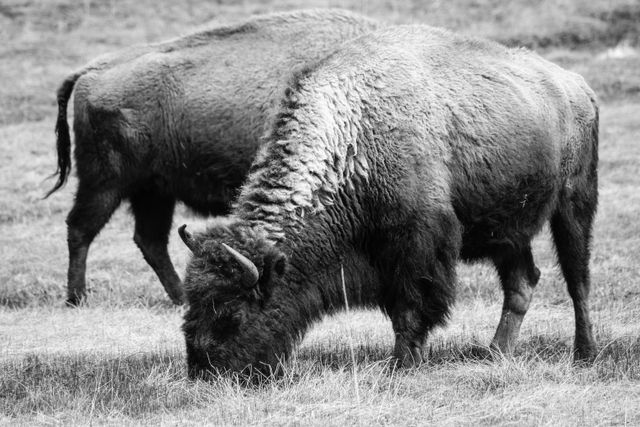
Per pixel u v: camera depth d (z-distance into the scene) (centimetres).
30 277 4406
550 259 4375
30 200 5816
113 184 3928
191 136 3800
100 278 4356
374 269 2666
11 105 8050
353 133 2598
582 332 2898
